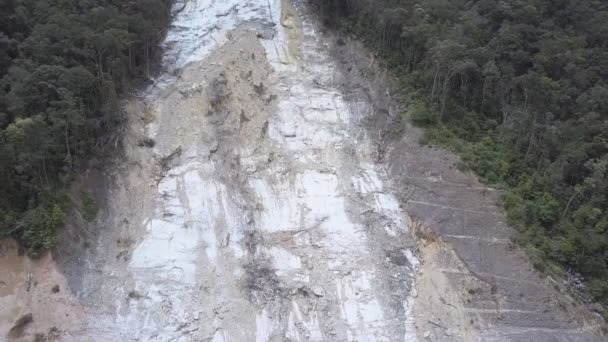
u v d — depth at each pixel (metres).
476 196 43.28
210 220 42.91
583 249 39.22
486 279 38.56
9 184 37.22
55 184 39.56
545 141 44.53
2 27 44.94
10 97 39.09
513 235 40.59
